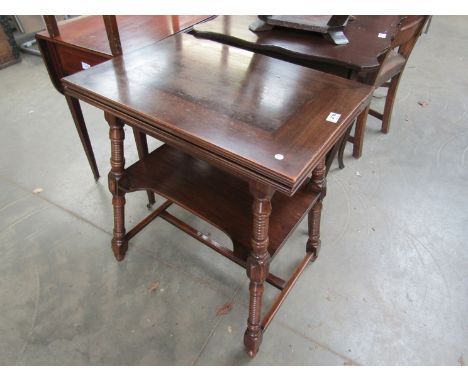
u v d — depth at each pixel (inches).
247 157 25.6
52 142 74.8
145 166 44.3
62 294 47.1
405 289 48.7
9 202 60.3
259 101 32.0
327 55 45.1
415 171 69.6
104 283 48.7
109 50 48.3
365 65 42.6
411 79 102.7
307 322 45.0
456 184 66.6
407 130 81.5
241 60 39.4
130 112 30.8
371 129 81.8
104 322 44.4
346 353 42.1
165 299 47.1
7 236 54.4
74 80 34.3
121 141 40.1
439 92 96.4
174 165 44.5
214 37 53.0
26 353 41.3
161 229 56.7
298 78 36.1
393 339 43.3
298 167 24.8
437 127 82.6
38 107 86.7
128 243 53.7
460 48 123.0
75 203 60.5
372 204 62.1
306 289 48.6
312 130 28.5
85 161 70.0
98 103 33.1
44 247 53.0
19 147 73.0
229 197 40.3
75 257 51.8
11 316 44.6
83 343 42.3
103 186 64.2
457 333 43.9
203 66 37.8
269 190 27.9
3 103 87.9
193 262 51.8
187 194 40.4
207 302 46.9
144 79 35.0
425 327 44.5
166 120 29.2
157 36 53.9
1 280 48.4
